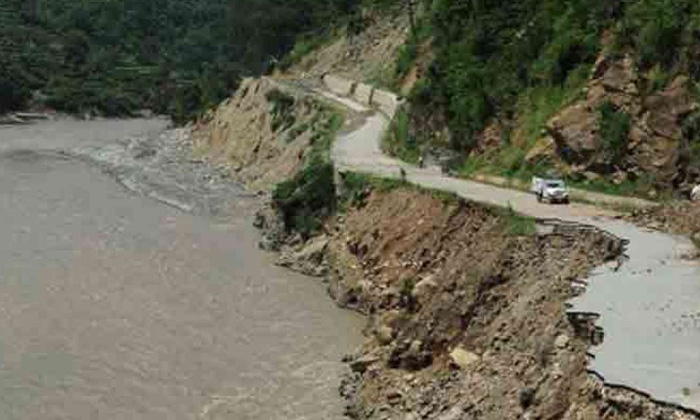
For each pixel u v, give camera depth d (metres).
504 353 34.72
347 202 59.59
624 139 49.12
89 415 37.91
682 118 46.91
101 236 67.44
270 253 62.50
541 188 47.00
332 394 39.19
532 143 54.31
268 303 51.69
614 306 30.89
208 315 49.75
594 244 38.62
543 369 30.89
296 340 45.75
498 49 63.72
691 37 47.69
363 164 64.50
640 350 27.16
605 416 25.03
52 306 51.34
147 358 43.78
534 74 57.72
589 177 50.16
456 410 32.94
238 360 43.38
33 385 40.91
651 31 49.75
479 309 39.25
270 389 39.94
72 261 60.50
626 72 50.84
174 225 71.25
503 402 31.44
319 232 60.97
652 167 47.62
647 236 39.31
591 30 55.69
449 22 73.06
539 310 35.06
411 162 65.25
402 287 45.91
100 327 48.00
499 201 46.88
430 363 38.88
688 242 38.44
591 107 51.56
